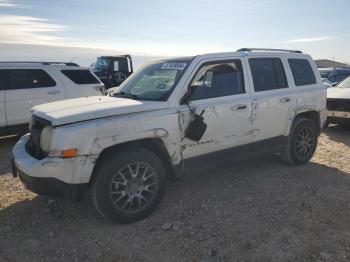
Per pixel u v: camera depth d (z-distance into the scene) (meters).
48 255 3.27
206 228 3.71
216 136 4.48
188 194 4.61
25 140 4.25
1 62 7.75
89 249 3.37
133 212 3.83
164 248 3.36
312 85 5.83
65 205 4.30
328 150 6.87
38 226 3.81
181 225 3.79
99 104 3.93
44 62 8.32
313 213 4.04
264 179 5.14
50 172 3.41
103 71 16.91
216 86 4.55
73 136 3.42
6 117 7.55
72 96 8.47
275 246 3.36
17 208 4.26
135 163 3.80
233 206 4.23
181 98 4.14
